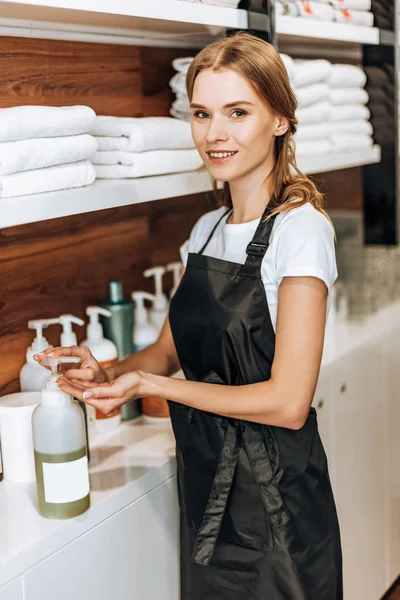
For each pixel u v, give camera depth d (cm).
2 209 144
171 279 259
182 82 222
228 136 166
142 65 237
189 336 175
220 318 169
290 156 177
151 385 158
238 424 171
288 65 234
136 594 176
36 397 181
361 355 258
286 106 171
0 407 174
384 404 279
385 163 295
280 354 160
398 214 300
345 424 252
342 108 268
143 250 245
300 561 170
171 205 255
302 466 171
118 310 209
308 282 160
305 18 239
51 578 152
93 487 170
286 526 168
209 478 173
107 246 230
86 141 167
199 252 189
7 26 185
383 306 298
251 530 170
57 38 201
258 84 164
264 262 167
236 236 177
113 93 227
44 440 154
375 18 282
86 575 161
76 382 157
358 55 308
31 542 148
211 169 171
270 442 169
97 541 163
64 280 214
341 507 253
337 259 286
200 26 202
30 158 154
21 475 174
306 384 160
